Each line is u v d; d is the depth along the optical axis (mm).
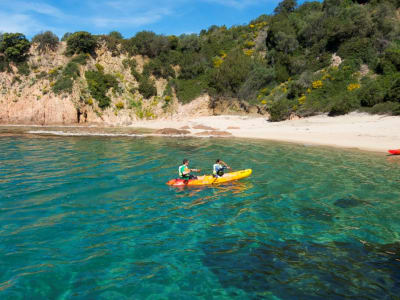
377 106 29297
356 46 40375
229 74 49312
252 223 8609
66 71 49000
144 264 6441
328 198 10664
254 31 60000
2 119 47438
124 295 5395
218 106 50281
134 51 56969
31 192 11367
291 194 11188
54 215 9164
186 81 55219
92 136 30672
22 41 51438
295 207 9859
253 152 19828
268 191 11609
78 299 5273
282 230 8102
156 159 17906
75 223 8586
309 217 9000
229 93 49875
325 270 6098
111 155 19266
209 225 8492
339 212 9344
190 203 10359
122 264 6434
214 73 51312
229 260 6566
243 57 52406
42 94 47281
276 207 9883
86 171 14789
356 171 14242
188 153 19922
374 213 9203
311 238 7594
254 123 37719
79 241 7477
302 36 50031
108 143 25141
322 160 16812
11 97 48312
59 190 11664
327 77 39500
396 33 39219
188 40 58875
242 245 7270
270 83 48625
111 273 6094
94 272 6121
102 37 55906
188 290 5535
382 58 36531
